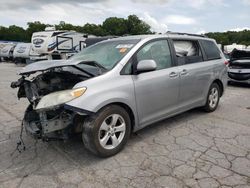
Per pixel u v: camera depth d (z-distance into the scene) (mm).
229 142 4234
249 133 4660
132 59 3992
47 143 4168
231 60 10766
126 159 3639
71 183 3080
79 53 4805
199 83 5254
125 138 3859
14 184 3061
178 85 4664
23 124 4016
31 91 3893
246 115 5828
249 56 10898
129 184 3047
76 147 4027
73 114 3445
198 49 5422
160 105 4387
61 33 19234
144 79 4043
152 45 4387
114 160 3617
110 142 3732
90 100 3381
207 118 5508
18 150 3932
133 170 3350
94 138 3479
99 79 3576
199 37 5602
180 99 4820
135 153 3816
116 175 3236
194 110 6105
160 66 4414
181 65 4820
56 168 3420
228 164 3490
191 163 3520
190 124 5094
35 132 3537
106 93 3535
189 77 4910
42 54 19250
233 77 10281
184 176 3199
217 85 5988
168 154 3787
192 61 5145
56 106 3256
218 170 3336
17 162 3580
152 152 3852
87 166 3463
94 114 3488
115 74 3754
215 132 4680
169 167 3418
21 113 5914
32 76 4062
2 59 29531
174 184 3039
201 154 3787
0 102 7016
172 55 4684
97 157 3709
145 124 4199
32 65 3873
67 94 3320
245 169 3361
